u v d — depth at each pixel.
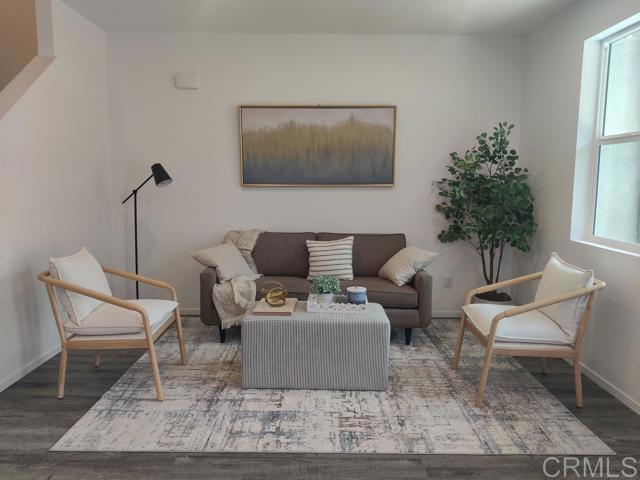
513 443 2.19
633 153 2.74
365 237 3.96
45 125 3.12
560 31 3.38
